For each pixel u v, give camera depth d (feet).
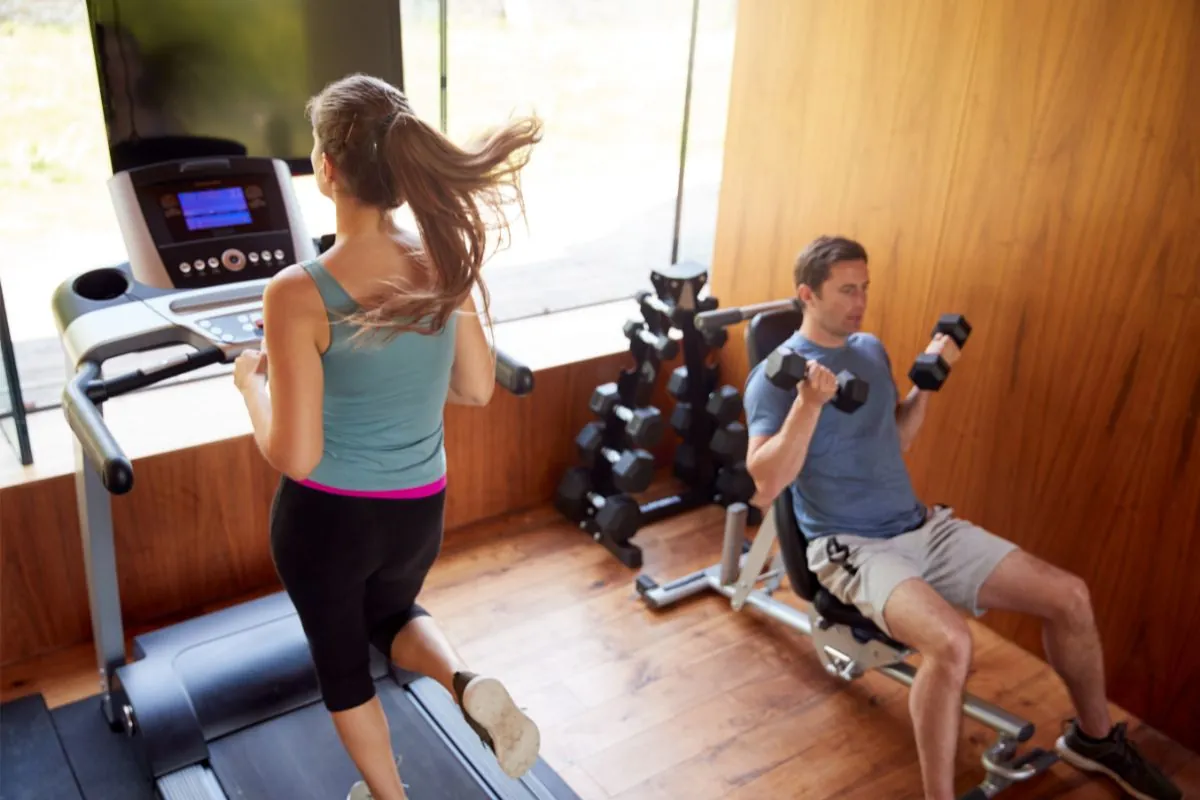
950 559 6.79
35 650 7.88
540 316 11.16
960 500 8.53
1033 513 8.02
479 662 8.02
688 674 8.00
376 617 5.51
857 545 6.79
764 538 8.16
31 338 9.07
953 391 8.33
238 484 8.38
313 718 6.98
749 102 9.48
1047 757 7.02
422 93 9.59
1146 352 7.02
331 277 4.33
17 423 7.48
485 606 8.72
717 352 10.62
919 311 8.45
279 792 6.40
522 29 10.38
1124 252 6.98
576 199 12.25
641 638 8.39
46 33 8.11
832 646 7.23
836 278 6.71
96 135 8.54
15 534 7.48
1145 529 7.32
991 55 7.45
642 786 6.90
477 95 10.19
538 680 7.86
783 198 9.40
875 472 6.95
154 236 6.11
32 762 6.77
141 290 6.14
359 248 4.43
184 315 5.92
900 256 8.48
